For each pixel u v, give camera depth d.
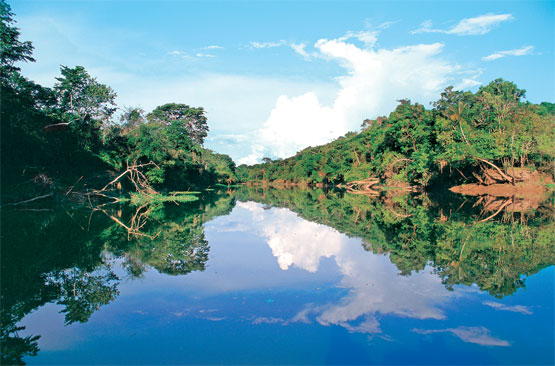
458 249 11.57
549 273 8.62
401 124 49.47
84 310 6.59
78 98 38.94
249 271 9.09
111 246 12.45
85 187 32.25
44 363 4.78
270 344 5.14
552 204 28.31
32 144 28.22
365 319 5.96
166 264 9.95
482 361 4.68
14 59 32.38
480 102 48.81
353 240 13.52
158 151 39.88
